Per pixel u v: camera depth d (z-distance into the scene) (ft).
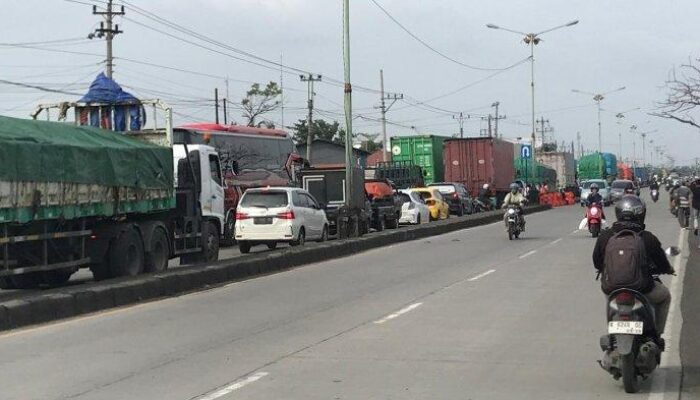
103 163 49.93
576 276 56.18
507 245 84.74
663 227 104.22
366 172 137.59
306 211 81.61
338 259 73.00
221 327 37.63
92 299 42.73
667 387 25.72
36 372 28.43
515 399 24.25
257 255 63.77
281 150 122.93
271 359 30.30
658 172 479.41
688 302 43.55
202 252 64.28
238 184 99.35
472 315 40.24
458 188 150.10
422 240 95.81
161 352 31.83
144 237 55.31
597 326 36.76
